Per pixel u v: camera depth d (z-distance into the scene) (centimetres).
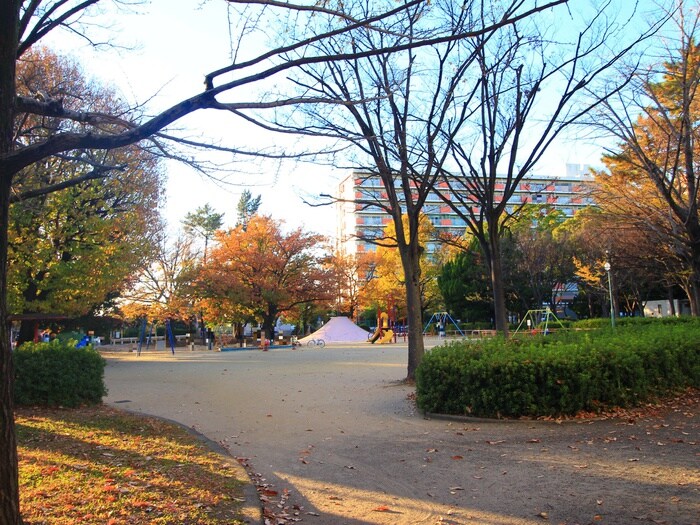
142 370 1959
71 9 514
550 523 433
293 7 400
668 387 953
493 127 1206
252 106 378
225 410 1041
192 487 498
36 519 407
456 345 1016
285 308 4344
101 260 1925
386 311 4881
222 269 4028
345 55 376
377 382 1430
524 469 583
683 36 1335
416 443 727
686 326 1389
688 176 1373
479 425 817
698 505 457
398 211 1327
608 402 850
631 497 482
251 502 464
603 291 4038
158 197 2241
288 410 1023
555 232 4672
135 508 438
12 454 303
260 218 4341
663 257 2478
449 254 5488
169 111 353
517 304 4753
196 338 5353
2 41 320
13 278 1783
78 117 391
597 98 1288
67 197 1759
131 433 750
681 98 1398
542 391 840
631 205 1620
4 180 318
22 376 940
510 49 1114
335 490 539
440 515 461
